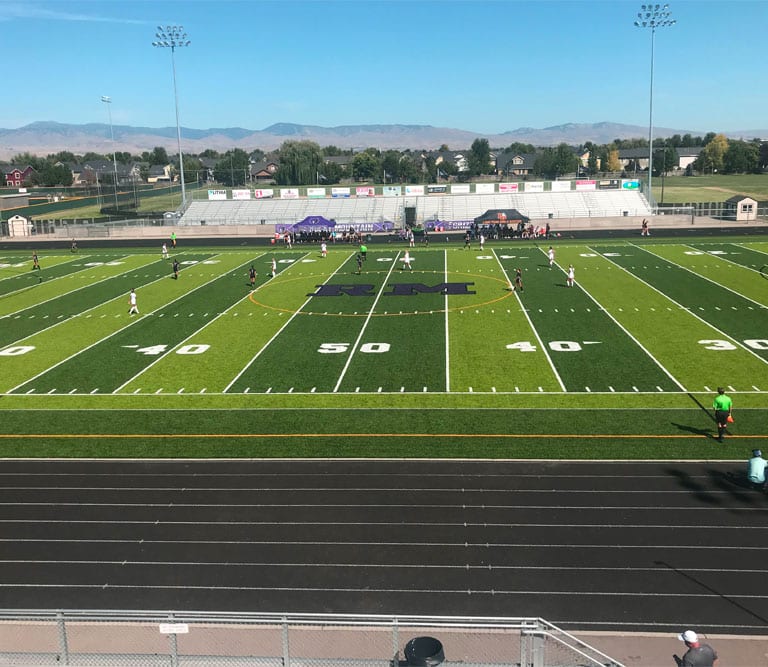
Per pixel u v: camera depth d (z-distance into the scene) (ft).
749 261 164.86
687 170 569.23
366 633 43.09
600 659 40.14
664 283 144.05
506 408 79.97
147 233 256.73
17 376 96.17
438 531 54.75
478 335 110.63
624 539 53.01
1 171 563.07
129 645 42.11
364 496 60.44
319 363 98.68
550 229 242.37
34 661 39.29
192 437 73.92
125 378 94.22
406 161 536.42
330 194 294.87
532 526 55.06
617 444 69.46
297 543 53.67
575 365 94.58
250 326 119.85
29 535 55.72
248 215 288.10
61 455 70.03
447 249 203.72
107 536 55.31
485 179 570.46
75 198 399.24
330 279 159.53
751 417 75.41
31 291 154.51
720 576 48.39
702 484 60.95
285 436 73.56
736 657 40.34
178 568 51.03
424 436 72.64
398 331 114.32
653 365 93.50
